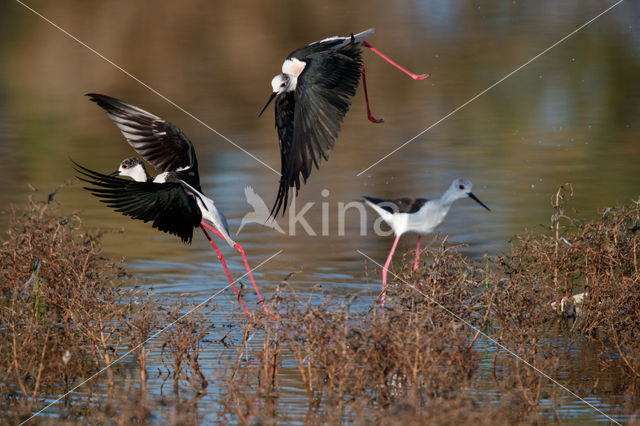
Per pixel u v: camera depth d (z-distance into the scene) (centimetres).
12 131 2106
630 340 947
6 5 3719
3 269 1045
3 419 772
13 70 2806
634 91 2464
